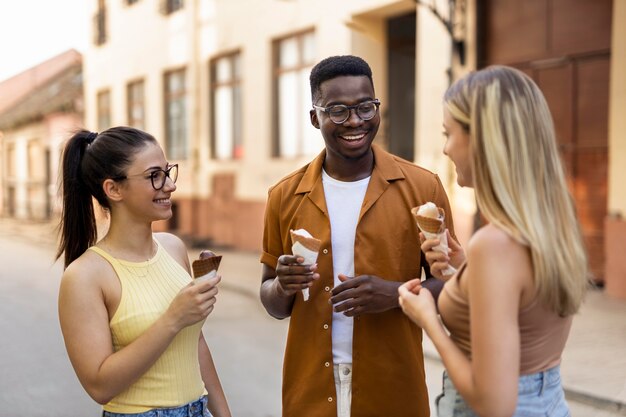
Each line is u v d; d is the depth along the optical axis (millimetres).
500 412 1360
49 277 10508
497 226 1411
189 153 13977
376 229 2111
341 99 2047
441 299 1585
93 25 18391
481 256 1398
